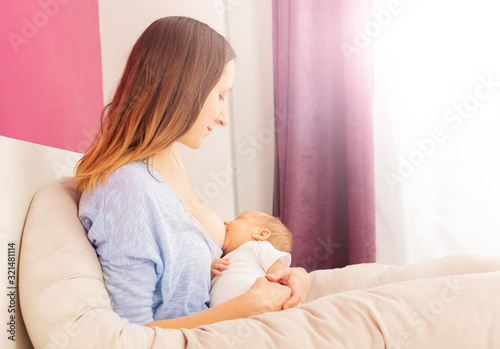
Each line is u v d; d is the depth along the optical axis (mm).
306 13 2125
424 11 2182
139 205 824
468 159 2189
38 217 837
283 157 2178
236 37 2311
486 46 2141
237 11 2303
